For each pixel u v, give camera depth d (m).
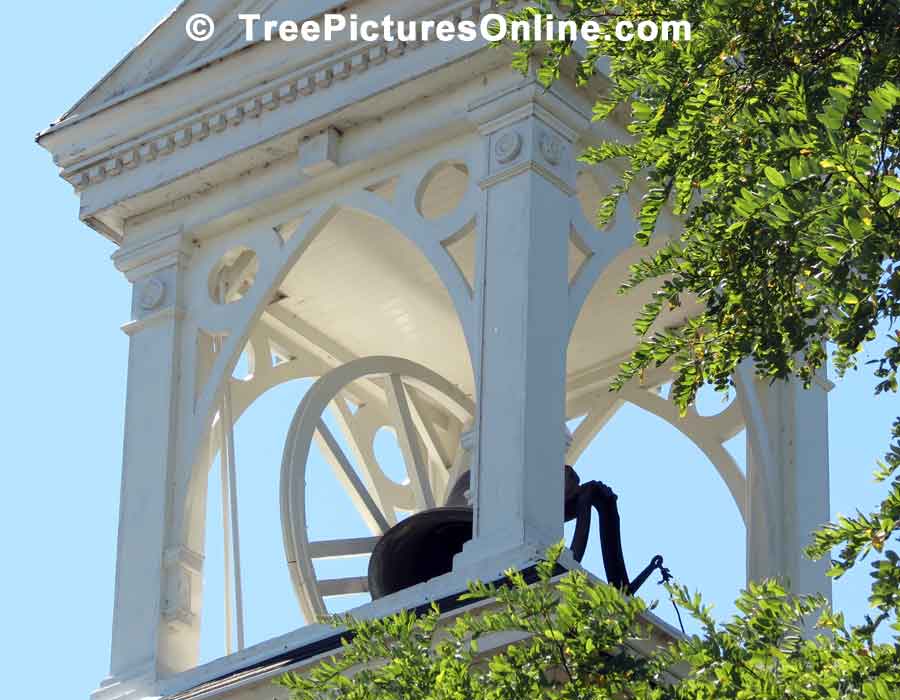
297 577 30.77
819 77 20.39
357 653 21.31
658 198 20.92
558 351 29.14
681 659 19.84
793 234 18.20
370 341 35.44
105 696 30.39
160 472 31.75
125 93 33.38
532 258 29.33
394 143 31.22
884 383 19.03
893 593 17.81
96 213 33.38
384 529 33.28
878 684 17.19
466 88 30.88
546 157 30.00
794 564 32.09
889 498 18.20
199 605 31.14
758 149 19.70
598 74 30.28
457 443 34.62
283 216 32.41
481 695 19.88
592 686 19.91
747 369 32.88
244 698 28.12
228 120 32.53
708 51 20.64
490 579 27.27
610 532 29.42
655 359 21.09
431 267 33.94
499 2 28.53
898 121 17.94
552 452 28.47
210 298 32.66
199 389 32.25
